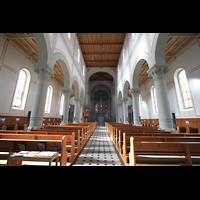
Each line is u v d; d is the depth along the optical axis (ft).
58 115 56.70
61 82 57.47
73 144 11.71
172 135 13.37
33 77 34.71
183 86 31.58
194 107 27.37
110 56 57.26
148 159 8.25
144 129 18.13
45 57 20.15
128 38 38.96
